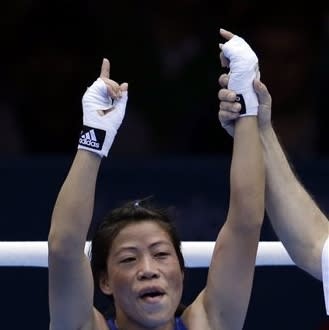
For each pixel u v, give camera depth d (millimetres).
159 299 11297
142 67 21625
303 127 20625
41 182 17547
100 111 11234
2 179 17516
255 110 11555
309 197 11969
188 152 20906
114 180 17703
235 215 11414
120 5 22031
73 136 20828
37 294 15180
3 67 21109
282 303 15383
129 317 11500
